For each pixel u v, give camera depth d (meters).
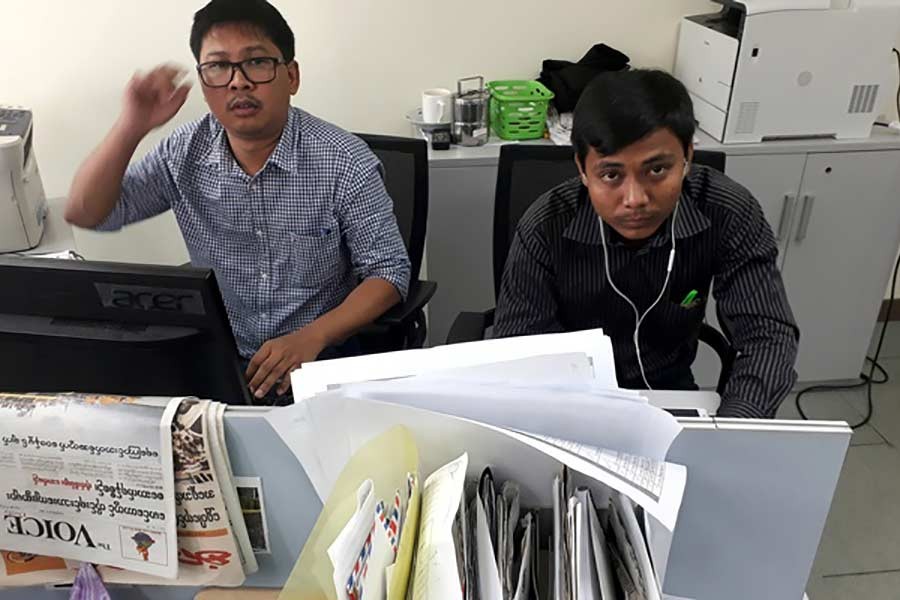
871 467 2.26
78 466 0.71
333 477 0.73
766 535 0.78
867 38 2.10
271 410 0.69
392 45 2.42
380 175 1.66
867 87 2.17
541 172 1.80
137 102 1.47
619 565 0.68
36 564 0.78
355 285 1.74
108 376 0.87
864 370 2.70
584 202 1.40
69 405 0.69
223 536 0.75
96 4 2.28
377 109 2.52
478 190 2.26
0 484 0.73
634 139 1.10
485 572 0.63
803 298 2.46
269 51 1.44
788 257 2.38
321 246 1.64
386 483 0.72
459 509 0.67
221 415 0.69
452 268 2.37
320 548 0.67
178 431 0.69
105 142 1.52
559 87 2.37
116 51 2.35
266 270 1.67
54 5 2.27
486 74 2.50
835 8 2.07
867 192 2.29
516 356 0.73
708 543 0.80
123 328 0.82
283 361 1.34
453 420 0.70
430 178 2.23
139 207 1.66
